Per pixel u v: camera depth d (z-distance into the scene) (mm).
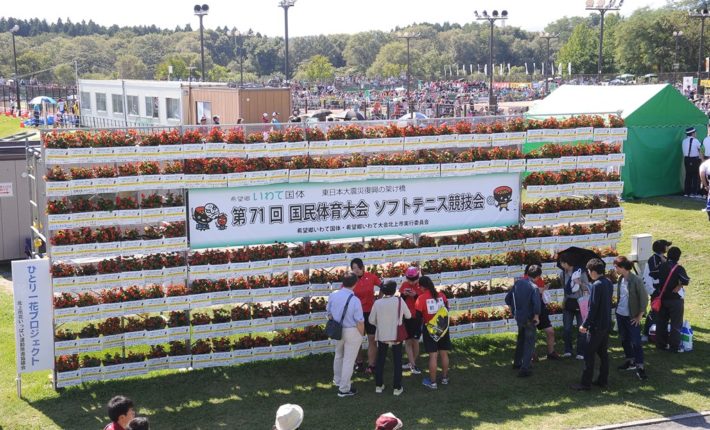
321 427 9328
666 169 21906
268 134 11477
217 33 154500
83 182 10609
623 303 11031
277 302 12969
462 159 12328
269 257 11508
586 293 11539
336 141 11711
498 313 12852
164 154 10961
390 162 11945
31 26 181500
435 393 10461
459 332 12562
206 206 11297
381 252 12062
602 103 22953
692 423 9367
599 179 13109
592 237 13109
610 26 110812
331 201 11867
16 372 11195
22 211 17266
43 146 10469
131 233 10922
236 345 11516
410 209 12273
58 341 10648
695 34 84188
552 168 12828
